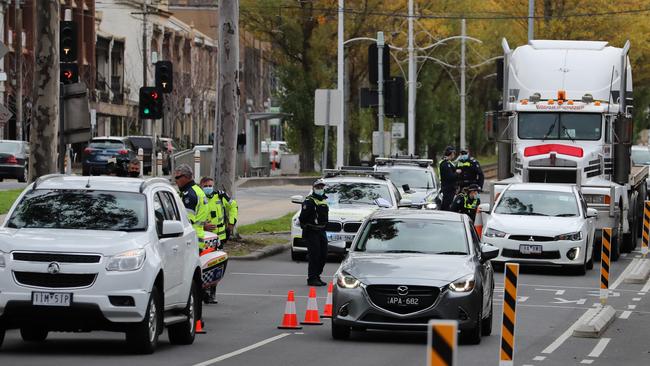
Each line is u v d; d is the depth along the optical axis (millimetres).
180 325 41062
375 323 41469
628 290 62781
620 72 83062
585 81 82250
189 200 50125
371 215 46250
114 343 41188
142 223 39125
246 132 160000
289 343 42031
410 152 154375
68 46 65938
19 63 152375
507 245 69438
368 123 189750
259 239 82125
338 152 114625
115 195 39875
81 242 37188
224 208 61562
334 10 169875
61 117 57656
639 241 96938
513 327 29984
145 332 37656
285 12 170125
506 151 84000
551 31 182000
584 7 182500
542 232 69125
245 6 169625
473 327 41781
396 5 170125
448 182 84312
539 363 38969
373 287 41656
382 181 75438
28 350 38719
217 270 47656
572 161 80375
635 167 99750
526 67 83000
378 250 44438
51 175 41000
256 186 152000
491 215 71688
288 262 73188
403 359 38625
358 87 177625
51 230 38312
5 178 136875
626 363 39312
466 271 42188
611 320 49906
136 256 37281
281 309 52188
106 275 36781
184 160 145625
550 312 53125
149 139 158875
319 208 60844
